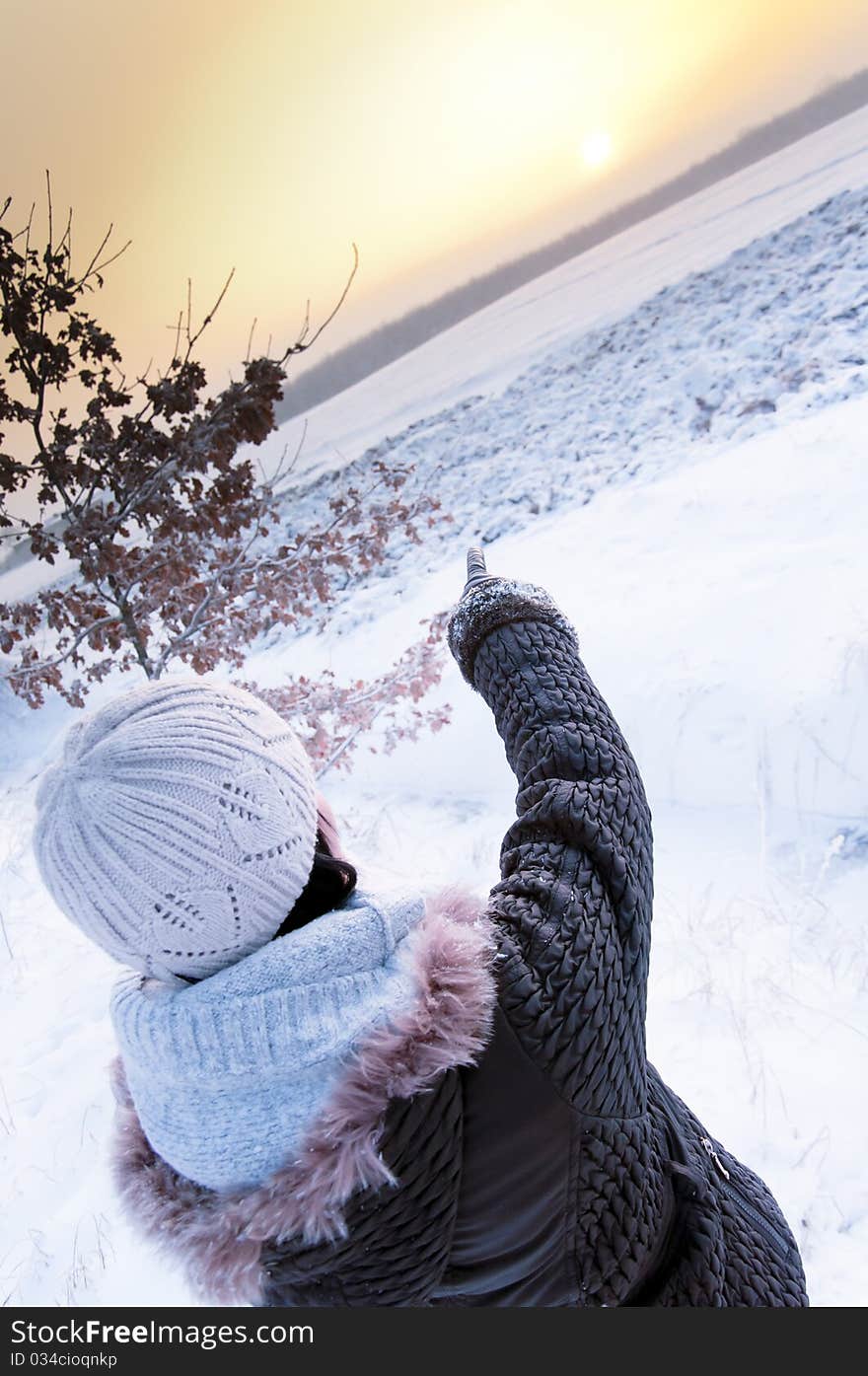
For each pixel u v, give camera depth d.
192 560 4.03
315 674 6.14
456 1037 0.66
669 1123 0.98
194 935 0.64
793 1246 1.07
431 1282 0.71
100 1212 2.58
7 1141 3.05
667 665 4.05
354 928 0.68
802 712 3.46
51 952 4.29
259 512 4.04
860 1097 2.32
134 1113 0.77
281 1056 0.63
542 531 6.92
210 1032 0.63
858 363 6.71
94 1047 3.45
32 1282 2.41
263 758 0.67
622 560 5.38
